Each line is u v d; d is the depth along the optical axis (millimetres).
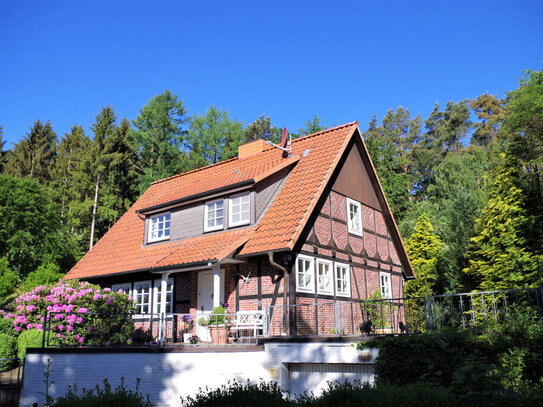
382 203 21406
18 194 29391
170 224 19656
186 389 12117
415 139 72500
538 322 8891
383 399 6457
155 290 18953
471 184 44438
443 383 8602
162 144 44344
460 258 28719
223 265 16672
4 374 13781
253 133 63781
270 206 16844
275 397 7719
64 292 15867
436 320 10422
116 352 12320
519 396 6113
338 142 18578
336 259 17125
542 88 23828
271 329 14539
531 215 22391
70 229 40719
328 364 11719
